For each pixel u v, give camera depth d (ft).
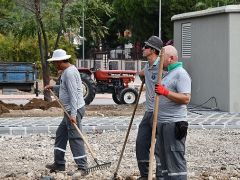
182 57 103.55
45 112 90.17
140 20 271.69
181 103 37.60
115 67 235.20
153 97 43.14
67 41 168.55
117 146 61.93
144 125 43.83
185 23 102.53
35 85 131.85
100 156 56.59
